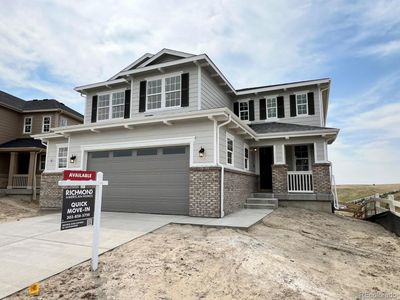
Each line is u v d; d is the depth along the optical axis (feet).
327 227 28.22
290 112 47.03
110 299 10.44
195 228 22.97
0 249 16.85
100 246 17.19
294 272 14.15
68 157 37.27
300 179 40.29
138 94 40.81
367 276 15.26
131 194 32.48
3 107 62.90
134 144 32.73
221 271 13.46
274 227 25.14
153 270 13.37
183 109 36.86
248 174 40.24
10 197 56.24
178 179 30.22
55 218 29.91
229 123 30.55
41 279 12.10
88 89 48.37
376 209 37.65
